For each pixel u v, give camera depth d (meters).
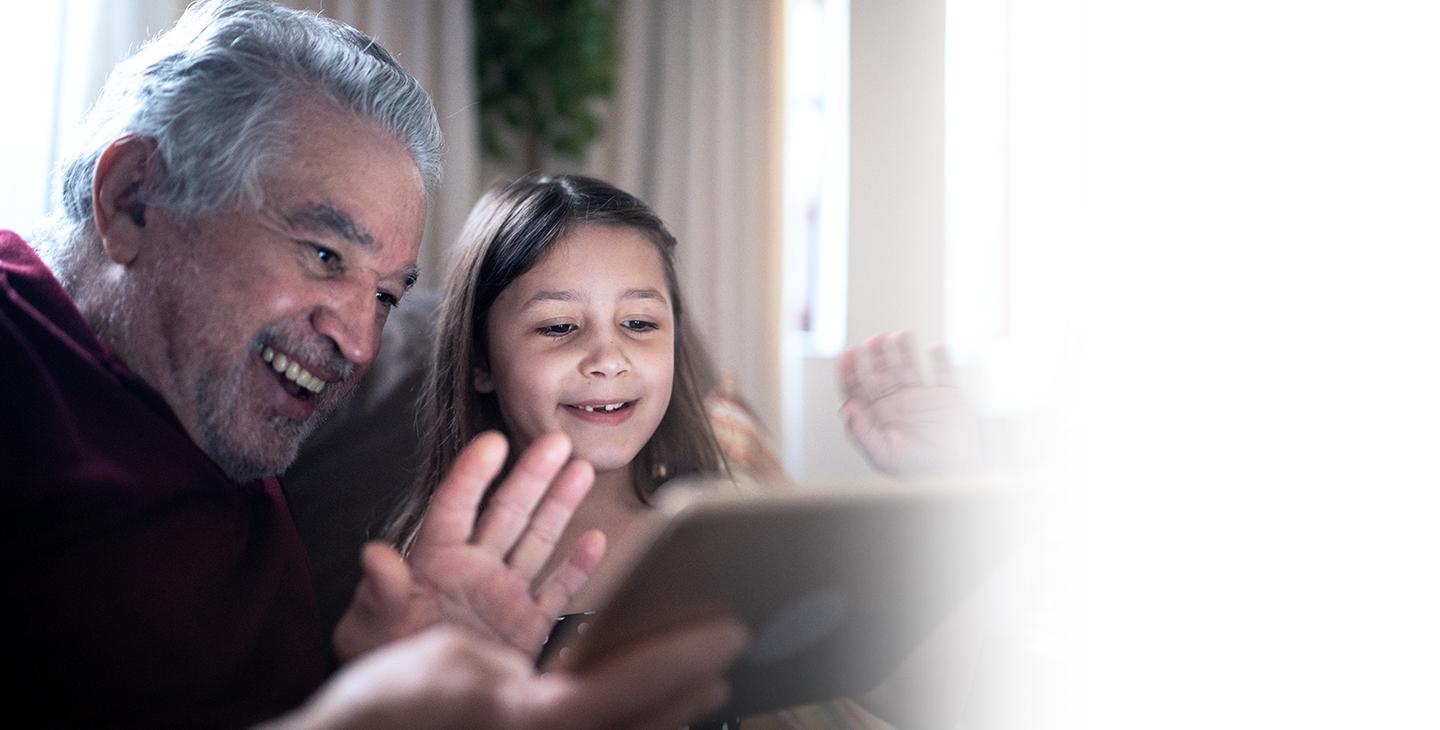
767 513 0.48
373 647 0.65
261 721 0.73
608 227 1.15
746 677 0.57
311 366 0.77
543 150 3.05
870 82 3.26
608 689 0.48
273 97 0.75
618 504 1.17
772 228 3.21
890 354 1.03
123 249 0.76
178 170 0.74
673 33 3.12
